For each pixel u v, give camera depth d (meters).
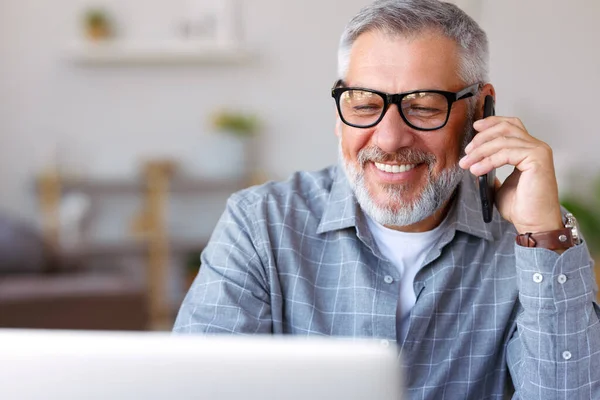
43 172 5.09
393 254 1.46
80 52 5.04
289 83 5.15
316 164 5.20
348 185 1.48
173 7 5.09
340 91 1.37
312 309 1.43
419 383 1.43
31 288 3.12
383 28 1.33
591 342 1.30
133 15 5.09
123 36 5.09
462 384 1.43
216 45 5.06
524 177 1.33
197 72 5.14
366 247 1.46
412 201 1.37
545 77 4.86
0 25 5.07
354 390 0.70
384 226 1.45
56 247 3.62
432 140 1.34
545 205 1.32
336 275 1.46
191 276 4.98
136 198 5.20
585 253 1.31
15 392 0.70
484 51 1.42
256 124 5.15
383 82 1.33
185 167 5.17
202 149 5.17
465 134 1.40
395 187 1.36
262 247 1.45
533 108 4.88
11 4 5.07
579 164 4.86
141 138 5.16
